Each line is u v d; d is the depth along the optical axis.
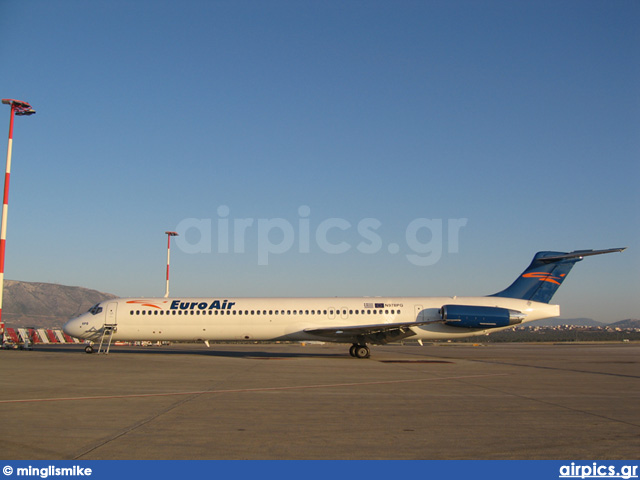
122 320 31.97
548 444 9.39
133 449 8.86
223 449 8.91
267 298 32.62
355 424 10.97
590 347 52.44
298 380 19.03
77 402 13.71
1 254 32.97
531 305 32.16
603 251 30.98
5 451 8.69
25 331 38.28
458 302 32.12
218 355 33.25
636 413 12.52
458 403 13.88
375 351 41.12
